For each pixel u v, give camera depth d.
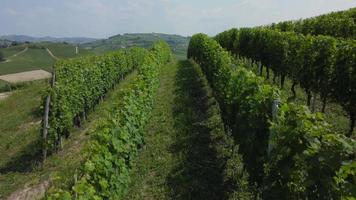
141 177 8.78
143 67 14.47
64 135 12.66
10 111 19.16
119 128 7.12
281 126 4.97
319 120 5.00
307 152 4.28
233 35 29.22
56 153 11.71
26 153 11.99
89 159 5.66
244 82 8.12
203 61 20.64
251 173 6.81
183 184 8.27
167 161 9.54
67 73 15.96
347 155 3.99
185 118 13.16
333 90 10.63
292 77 14.10
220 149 9.93
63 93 12.05
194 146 10.40
